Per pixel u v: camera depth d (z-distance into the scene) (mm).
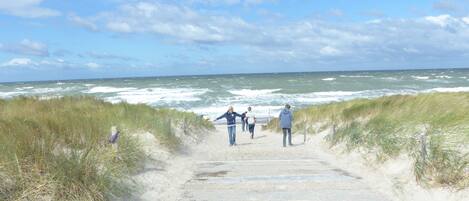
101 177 6539
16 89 81188
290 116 15797
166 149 11875
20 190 5672
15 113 12141
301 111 24156
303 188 7766
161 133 12570
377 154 9875
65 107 15844
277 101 47219
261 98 50938
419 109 13234
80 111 14570
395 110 14570
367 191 7516
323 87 66812
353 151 11445
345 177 8703
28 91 71500
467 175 6684
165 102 47875
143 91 65062
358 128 12727
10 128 8047
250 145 16891
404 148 9203
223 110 40844
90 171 6438
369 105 16953
